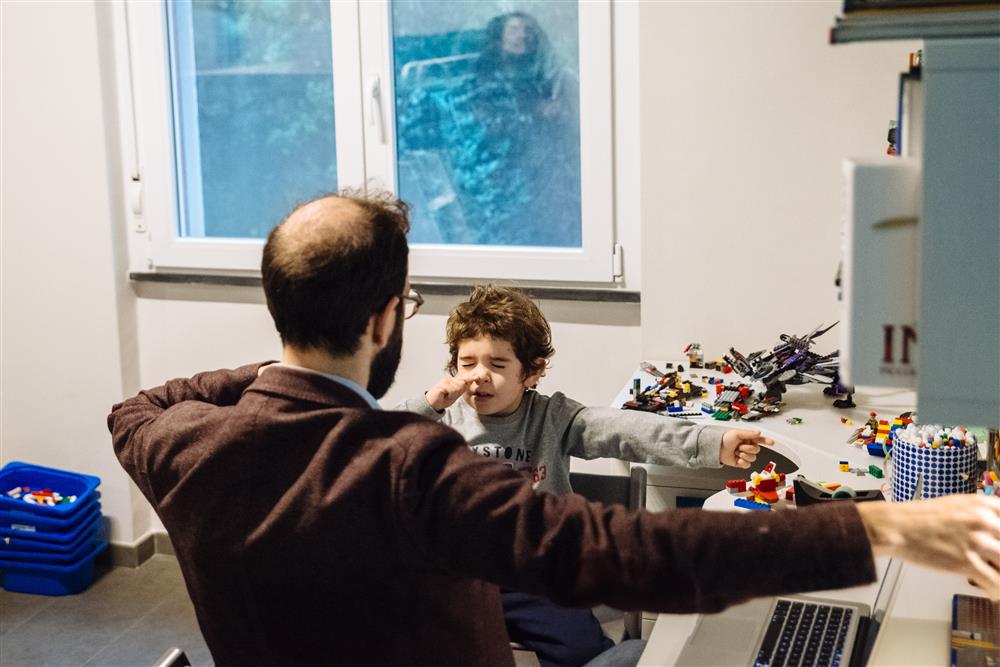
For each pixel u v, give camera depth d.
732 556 0.87
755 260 2.59
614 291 2.76
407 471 0.96
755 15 2.49
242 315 3.10
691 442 1.89
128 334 3.15
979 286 0.82
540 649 1.77
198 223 3.11
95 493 3.14
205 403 1.17
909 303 0.83
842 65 2.46
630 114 2.69
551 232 2.85
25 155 3.07
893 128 2.15
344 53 2.87
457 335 1.94
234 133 3.03
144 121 3.04
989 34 0.80
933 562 0.89
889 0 0.81
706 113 2.55
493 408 1.94
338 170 2.95
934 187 0.81
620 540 0.89
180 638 2.85
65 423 3.21
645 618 2.09
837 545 0.87
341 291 1.03
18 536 3.05
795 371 2.31
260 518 1.01
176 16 3.00
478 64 2.80
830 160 2.51
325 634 1.03
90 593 3.09
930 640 1.28
